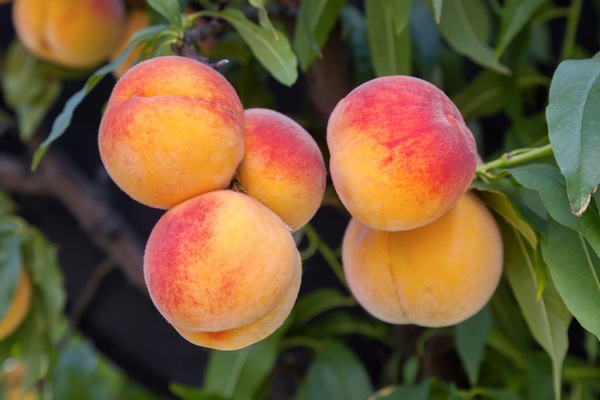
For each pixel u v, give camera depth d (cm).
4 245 109
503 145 111
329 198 103
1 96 133
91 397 111
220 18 85
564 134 70
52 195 126
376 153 73
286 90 119
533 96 111
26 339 112
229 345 73
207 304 70
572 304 76
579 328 108
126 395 125
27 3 108
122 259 118
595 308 76
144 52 84
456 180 74
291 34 101
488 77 104
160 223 72
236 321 71
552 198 74
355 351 115
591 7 113
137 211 127
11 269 108
